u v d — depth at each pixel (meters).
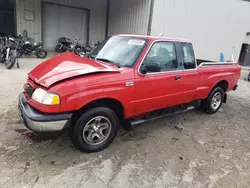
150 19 12.05
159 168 3.08
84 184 2.65
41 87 2.92
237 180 2.98
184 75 4.15
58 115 2.81
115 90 3.17
